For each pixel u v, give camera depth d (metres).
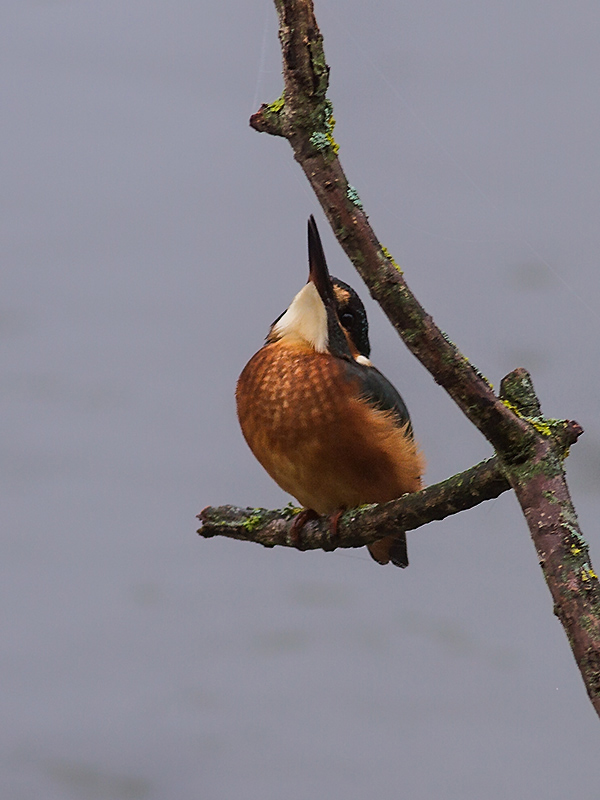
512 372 3.76
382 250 3.34
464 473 4.17
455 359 3.34
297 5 3.25
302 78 3.27
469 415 3.36
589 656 2.89
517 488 3.33
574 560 3.10
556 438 3.41
